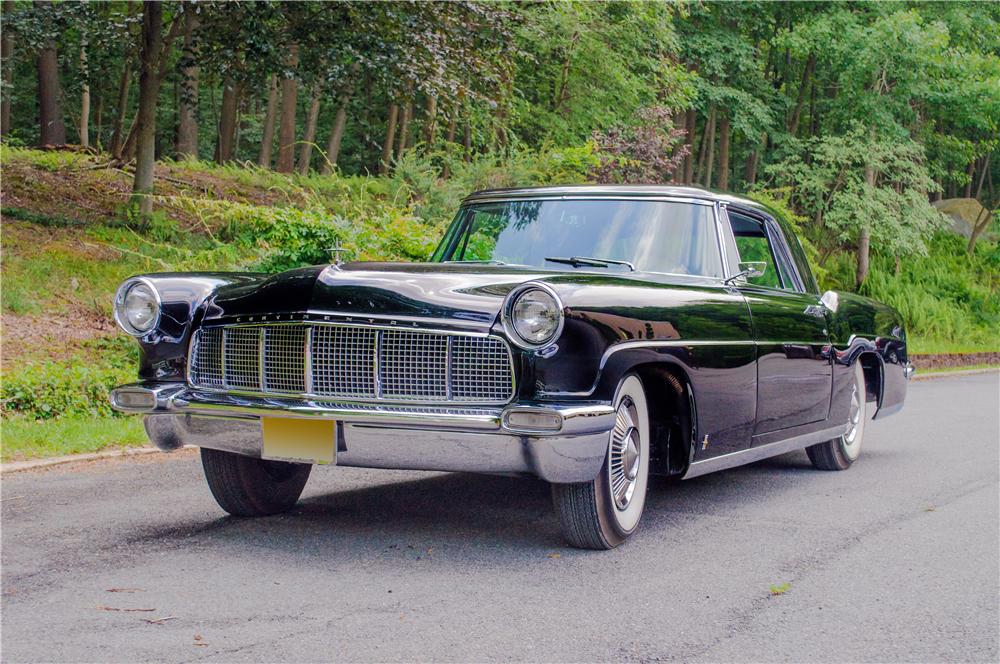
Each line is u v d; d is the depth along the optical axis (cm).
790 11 2859
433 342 379
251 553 407
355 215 1412
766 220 575
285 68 1422
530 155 1720
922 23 2595
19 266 1185
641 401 436
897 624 332
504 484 574
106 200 1505
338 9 1399
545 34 1923
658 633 316
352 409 379
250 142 3891
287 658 286
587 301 383
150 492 539
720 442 469
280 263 978
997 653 305
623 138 1838
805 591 369
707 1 2695
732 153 3800
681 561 407
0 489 544
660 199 499
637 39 2191
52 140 2397
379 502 518
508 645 301
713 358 451
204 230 1423
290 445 393
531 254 495
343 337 388
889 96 2528
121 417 814
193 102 1559
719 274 499
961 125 2902
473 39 1473
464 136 2255
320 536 439
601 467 392
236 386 412
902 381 714
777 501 543
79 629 310
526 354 369
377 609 334
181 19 1477
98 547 415
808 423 569
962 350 2147
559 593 357
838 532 466
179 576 372
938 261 2894
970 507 528
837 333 603
